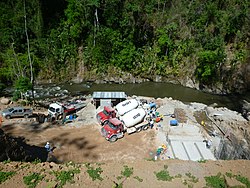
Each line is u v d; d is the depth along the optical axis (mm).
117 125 25781
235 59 45562
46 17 47938
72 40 48156
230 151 24438
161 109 33938
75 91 42906
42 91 41688
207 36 47156
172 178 14828
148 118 29531
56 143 24656
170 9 53250
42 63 45844
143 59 49344
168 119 30969
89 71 48031
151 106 33344
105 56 48125
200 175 15180
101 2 46531
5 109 30578
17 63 38688
